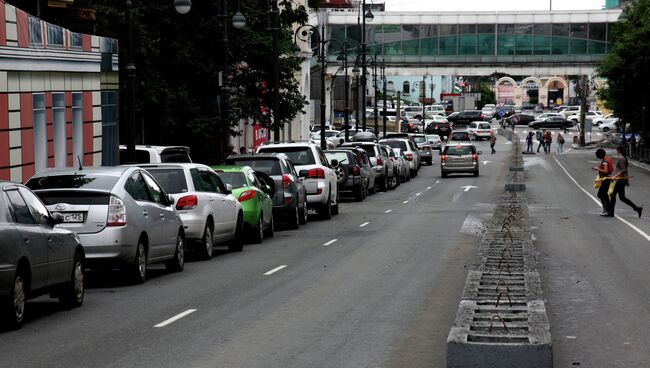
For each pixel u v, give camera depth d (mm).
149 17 72812
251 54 78625
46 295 27906
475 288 20250
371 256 35812
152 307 24531
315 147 55656
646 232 45031
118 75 67125
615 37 128375
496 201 69438
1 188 21641
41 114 52938
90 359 18125
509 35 173250
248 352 18594
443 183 93625
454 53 174500
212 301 25328
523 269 23359
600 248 38156
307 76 141750
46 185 28438
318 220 54625
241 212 38906
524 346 14852
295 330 20906
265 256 36562
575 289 27109
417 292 26516
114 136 66438
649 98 124938
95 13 66062
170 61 73812
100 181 28438
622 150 54469
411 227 48719
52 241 23188
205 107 74938
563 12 171375
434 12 174250
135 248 28469
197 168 36156
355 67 109500
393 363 17578
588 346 19203
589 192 78375
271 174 48250
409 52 175000
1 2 46844
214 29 74125
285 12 84312
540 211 58906
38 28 51906
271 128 83688
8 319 21156
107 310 24188
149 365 17500
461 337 15391
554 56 172375
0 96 46812
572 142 187875
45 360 18078
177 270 32094
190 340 19891
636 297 25672
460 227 48250
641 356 18234
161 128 72812
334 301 25016
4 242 20703
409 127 198500
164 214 31016
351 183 70000
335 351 18641
